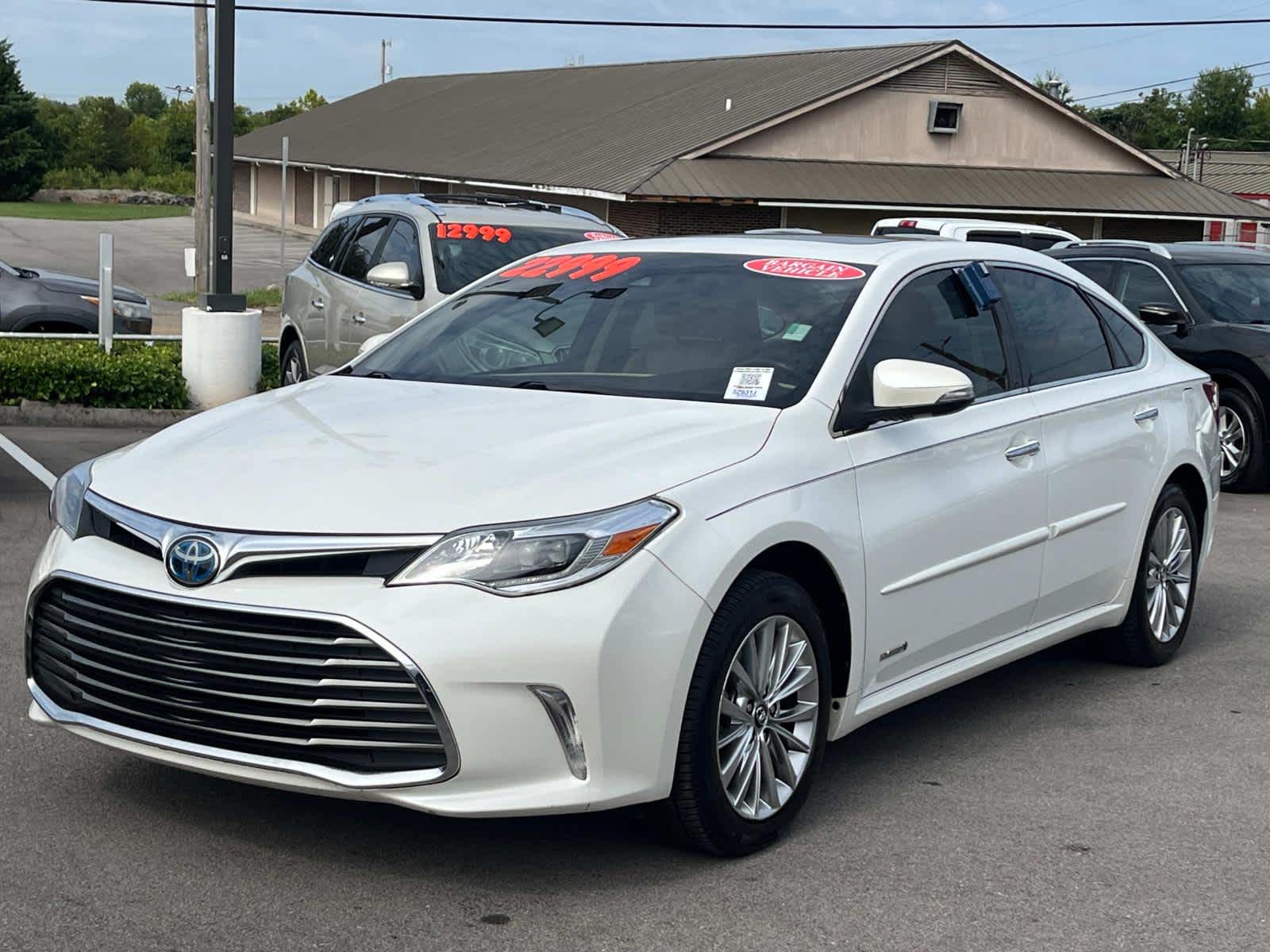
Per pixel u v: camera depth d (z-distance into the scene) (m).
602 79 51.47
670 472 4.05
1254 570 8.47
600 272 5.55
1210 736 5.49
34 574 4.23
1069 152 39.06
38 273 16.11
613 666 3.73
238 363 13.17
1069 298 6.00
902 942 3.72
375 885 3.93
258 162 63.41
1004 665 5.78
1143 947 3.74
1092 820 4.61
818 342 4.77
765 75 41.22
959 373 4.63
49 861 4.00
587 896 3.91
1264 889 4.11
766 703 4.23
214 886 3.88
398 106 63.66
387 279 8.68
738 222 33.94
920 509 4.73
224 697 3.79
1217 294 11.76
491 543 3.71
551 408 4.58
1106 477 5.78
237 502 3.91
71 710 4.10
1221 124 126.44
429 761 3.72
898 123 36.78
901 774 5.00
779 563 4.35
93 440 11.69
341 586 3.71
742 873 4.10
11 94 89.75
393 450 4.19
